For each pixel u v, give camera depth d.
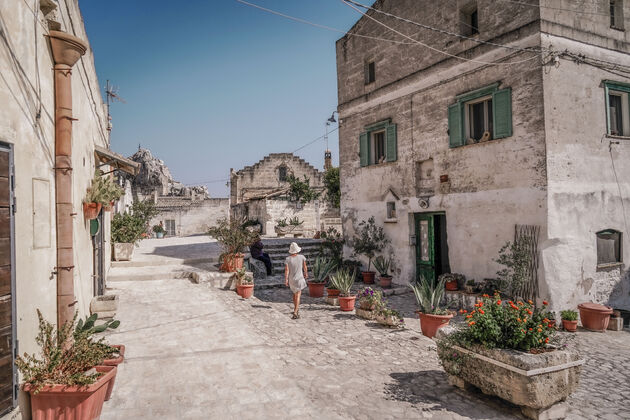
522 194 9.07
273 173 37.09
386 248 13.12
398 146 12.61
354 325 8.16
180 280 10.75
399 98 12.52
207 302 8.75
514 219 9.24
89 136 7.12
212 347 6.19
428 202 11.55
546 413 4.38
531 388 4.22
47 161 4.21
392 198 12.85
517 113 9.21
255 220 28.92
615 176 9.73
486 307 4.95
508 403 4.73
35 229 3.87
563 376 4.44
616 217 9.69
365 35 13.88
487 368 4.68
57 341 4.10
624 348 7.56
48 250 4.17
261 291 11.80
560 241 8.75
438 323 7.49
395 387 5.12
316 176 37.62
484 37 10.00
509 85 9.39
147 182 48.12
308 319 8.61
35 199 3.88
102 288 8.66
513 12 9.34
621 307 9.73
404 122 12.35
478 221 10.09
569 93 9.07
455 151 10.73
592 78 9.48
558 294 8.73
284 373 5.36
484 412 4.50
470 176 10.31
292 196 27.67
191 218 37.81
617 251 9.86
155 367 5.39
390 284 12.55
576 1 9.37
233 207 36.06
